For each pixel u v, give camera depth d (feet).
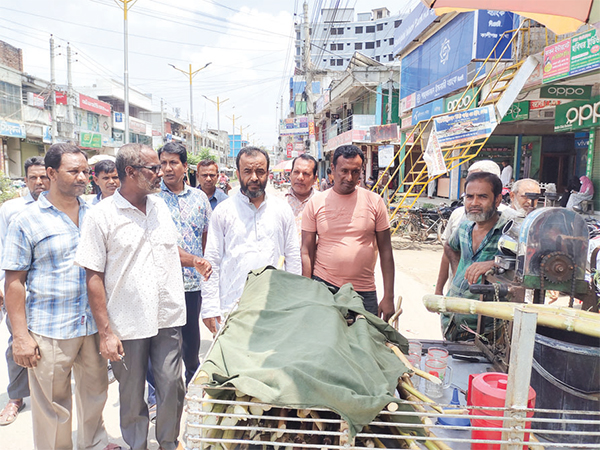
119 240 7.89
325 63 226.58
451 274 10.68
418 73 53.21
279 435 4.39
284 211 10.07
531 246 6.19
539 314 5.26
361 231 9.96
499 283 6.73
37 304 8.06
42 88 94.68
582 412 4.28
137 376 8.21
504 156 53.62
